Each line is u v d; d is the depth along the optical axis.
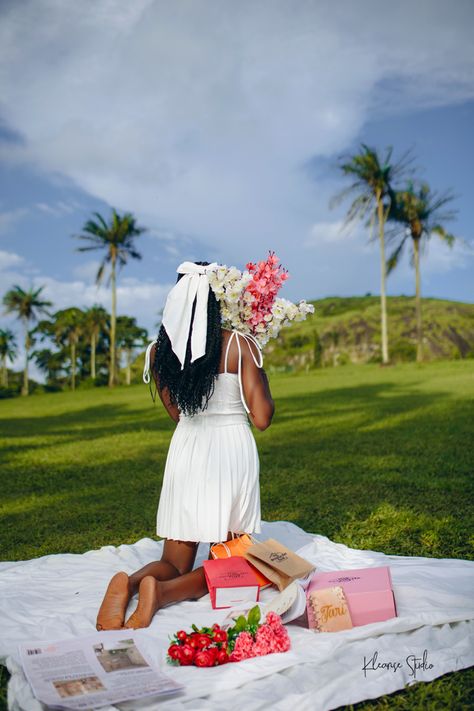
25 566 4.39
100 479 9.21
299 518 6.15
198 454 3.75
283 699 2.58
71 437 15.57
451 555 4.71
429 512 6.09
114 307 44.72
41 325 66.06
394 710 2.60
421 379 25.67
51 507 7.31
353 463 9.26
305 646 3.00
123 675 2.74
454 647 3.04
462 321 72.81
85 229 43.59
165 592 3.48
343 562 4.38
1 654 3.01
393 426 13.33
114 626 3.25
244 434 3.86
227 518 3.72
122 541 5.61
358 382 26.67
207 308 3.77
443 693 2.69
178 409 3.92
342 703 2.60
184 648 2.89
